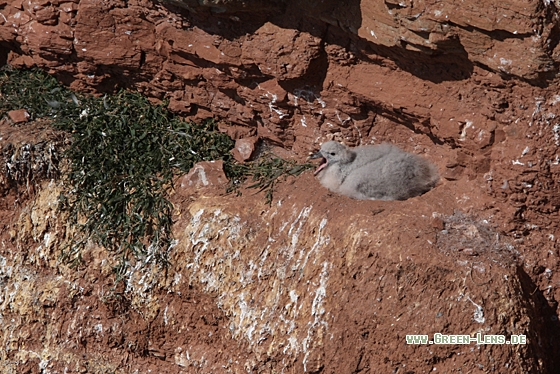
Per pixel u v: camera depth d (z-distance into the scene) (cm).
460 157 947
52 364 1123
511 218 913
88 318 1095
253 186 1027
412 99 955
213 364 1024
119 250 1057
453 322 855
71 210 1095
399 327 874
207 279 1005
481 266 862
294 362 941
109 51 1130
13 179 1127
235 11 989
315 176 1019
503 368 845
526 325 852
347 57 979
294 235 963
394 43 912
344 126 1037
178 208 1039
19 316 1134
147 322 1061
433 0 858
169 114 1156
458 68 909
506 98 883
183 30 1059
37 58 1195
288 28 984
